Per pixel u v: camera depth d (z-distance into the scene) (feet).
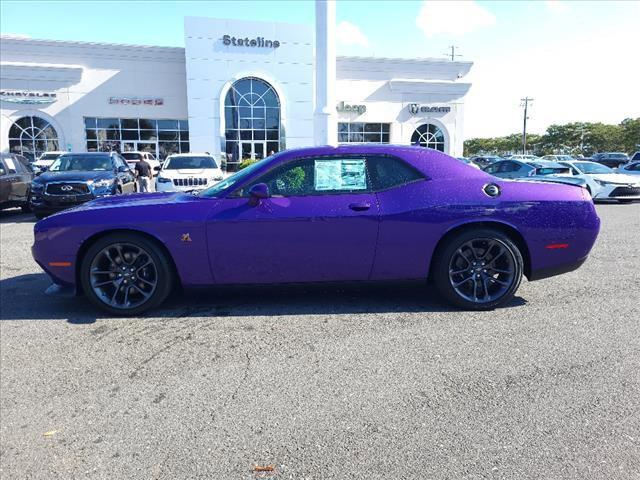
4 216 43.11
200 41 104.01
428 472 7.20
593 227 14.49
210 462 7.52
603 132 283.38
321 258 13.88
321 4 69.15
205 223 13.64
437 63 122.21
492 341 12.07
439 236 13.91
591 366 10.61
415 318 13.78
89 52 103.24
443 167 14.47
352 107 118.21
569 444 7.84
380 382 9.97
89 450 7.89
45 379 10.29
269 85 108.99
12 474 7.36
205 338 12.44
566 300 15.43
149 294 14.07
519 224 14.03
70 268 13.97
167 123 110.22
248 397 9.44
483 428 8.31
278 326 13.23
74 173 37.01
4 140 100.01
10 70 98.48
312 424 8.49
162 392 9.70
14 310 14.88
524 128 248.32
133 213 13.88
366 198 13.92
